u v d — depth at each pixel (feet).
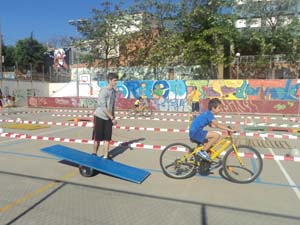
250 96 76.28
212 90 78.79
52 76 123.75
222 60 85.81
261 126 44.01
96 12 99.86
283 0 95.40
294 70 96.48
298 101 69.31
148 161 22.31
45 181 17.40
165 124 48.26
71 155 19.15
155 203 14.38
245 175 17.97
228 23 89.45
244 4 98.43
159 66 93.76
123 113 69.97
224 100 74.54
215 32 85.25
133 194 15.52
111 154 24.57
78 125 43.65
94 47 104.06
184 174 18.28
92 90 99.50
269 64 95.50
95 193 15.60
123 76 102.12
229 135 18.28
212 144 18.03
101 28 99.66
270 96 75.05
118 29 100.73
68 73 130.62
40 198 14.87
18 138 31.60
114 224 12.18
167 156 18.86
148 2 93.97
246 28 99.91
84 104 90.53
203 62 89.86
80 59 107.04
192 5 90.58
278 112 70.69
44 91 113.80
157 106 82.33
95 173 18.86
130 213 13.24
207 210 13.66
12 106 92.89
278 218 12.94
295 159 22.41
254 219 12.82
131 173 18.11
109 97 20.76
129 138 33.45
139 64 100.63
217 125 17.76
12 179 17.75
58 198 14.88
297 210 13.82
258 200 14.96
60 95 107.45
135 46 101.76
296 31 95.71
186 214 13.21
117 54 104.88
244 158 18.81
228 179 18.12
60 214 13.07
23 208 13.67
